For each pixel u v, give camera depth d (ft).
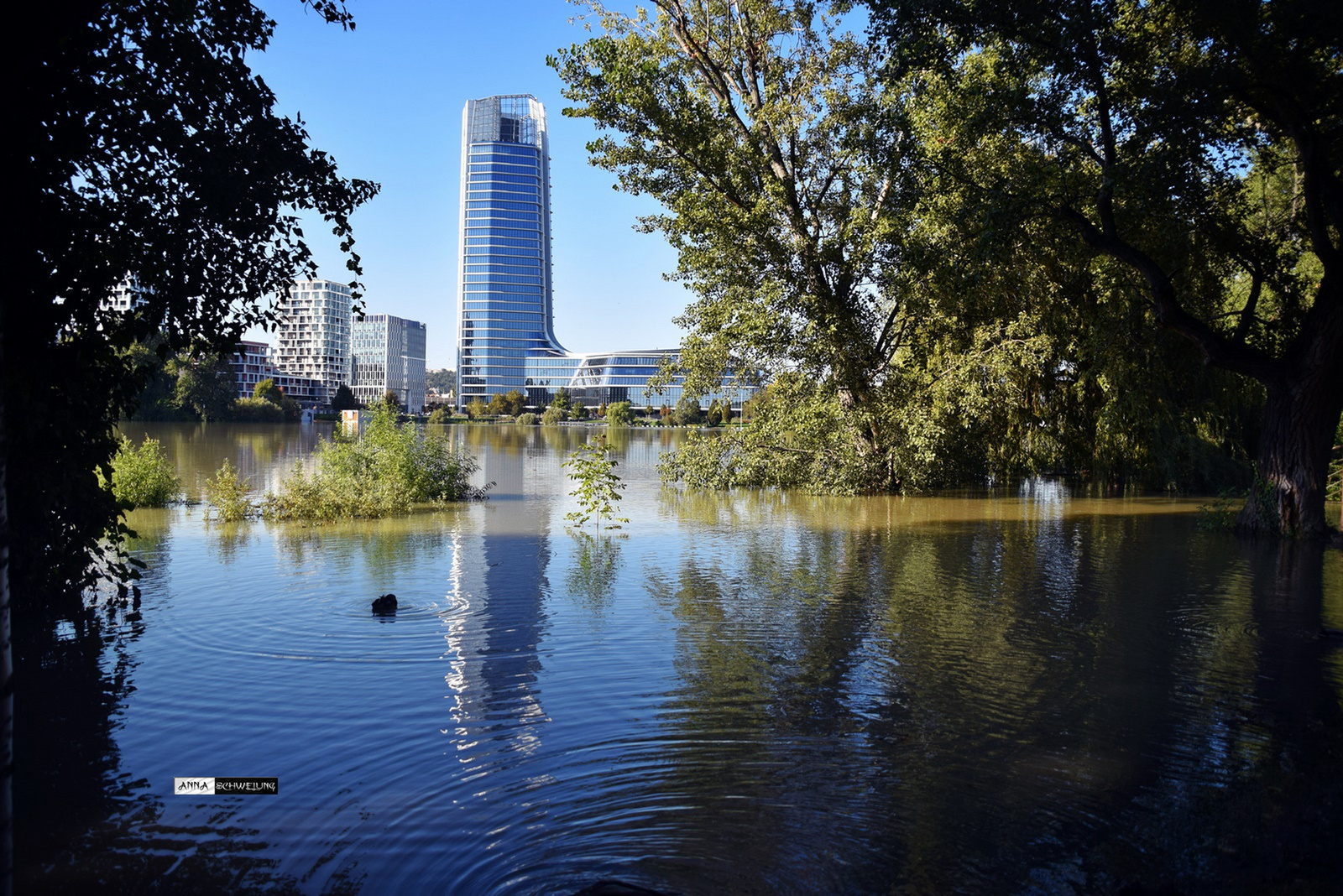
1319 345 51.44
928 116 65.92
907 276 73.46
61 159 28.17
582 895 12.42
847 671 24.90
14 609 30.30
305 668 24.53
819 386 82.23
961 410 78.33
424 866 13.89
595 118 74.74
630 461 135.03
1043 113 48.62
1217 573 41.24
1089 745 19.33
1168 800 16.49
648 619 30.94
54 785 16.81
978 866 14.06
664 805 16.16
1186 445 78.69
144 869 13.71
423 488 70.74
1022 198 51.52
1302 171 56.18
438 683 23.35
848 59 78.54
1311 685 23.91
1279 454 53.83
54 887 13.15
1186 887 13.33
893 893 13.21
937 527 58.29
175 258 30.14
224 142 29.01
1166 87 42.68
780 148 83.41
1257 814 15.87
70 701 21.62
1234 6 40.22
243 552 44.01
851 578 39.40
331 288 606.14
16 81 14.61
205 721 20.34
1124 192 48.39
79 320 31.35
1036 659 26.35
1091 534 54.85
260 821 15.39
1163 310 52.85
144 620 29.86
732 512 66.85
